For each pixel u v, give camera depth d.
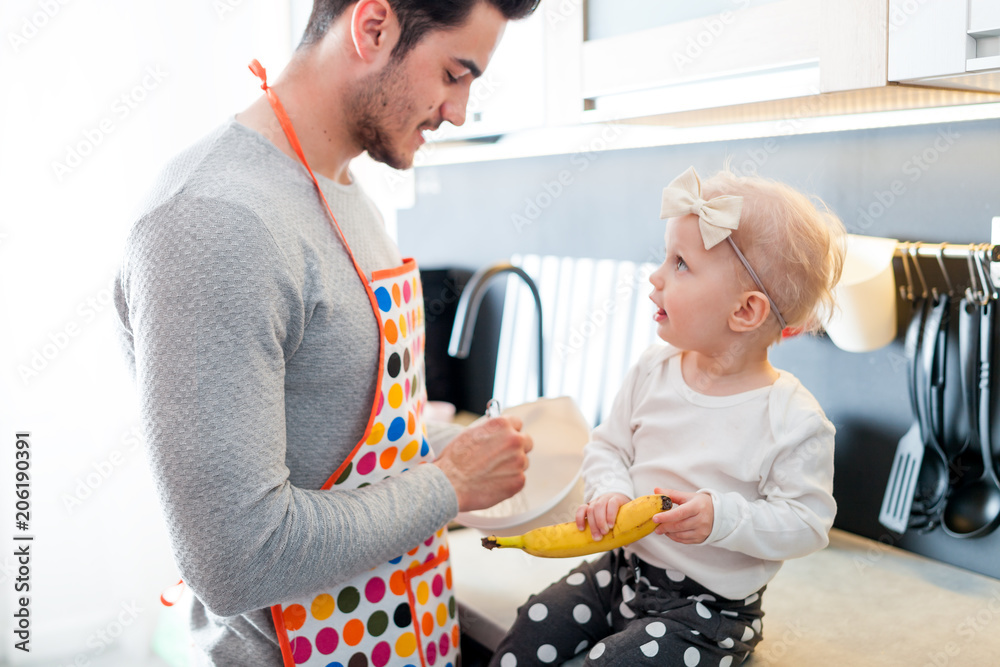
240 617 0.83
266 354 0.68
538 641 0.95
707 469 0.89
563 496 1.02
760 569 0.87
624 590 0.96
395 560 0.86
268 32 2.12
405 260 0.95
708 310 0.87
